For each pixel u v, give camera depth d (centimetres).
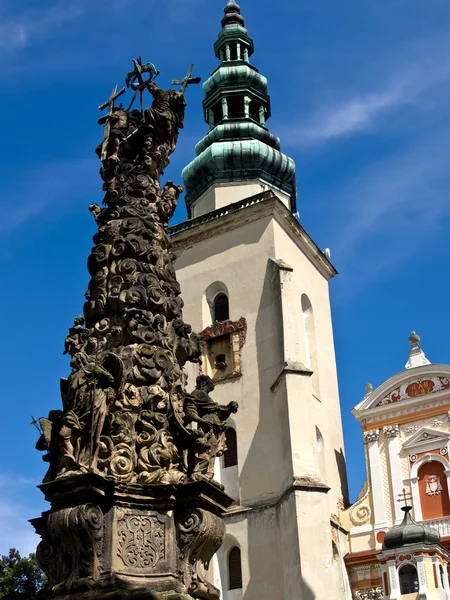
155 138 1978
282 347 3925
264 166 4844
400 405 4550
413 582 3922
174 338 1730
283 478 3641
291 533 3428
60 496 1423
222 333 4206
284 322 3969
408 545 3972
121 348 1639
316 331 4491
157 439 1547
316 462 3769
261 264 4259
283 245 4375
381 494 4378
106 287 1750
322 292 4788
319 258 4812
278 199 4353
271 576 3506
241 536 3669
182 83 2066
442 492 4281
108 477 1455
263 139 4956
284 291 4066
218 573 3644
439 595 3862
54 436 1516
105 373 1527
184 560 1461
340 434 4469
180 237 4591
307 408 3725
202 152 4953
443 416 4434
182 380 1695
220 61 5344
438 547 3988
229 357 4172
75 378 1543
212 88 5188
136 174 1931
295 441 3616
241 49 5328
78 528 1393
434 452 4375
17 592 4606
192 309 4394
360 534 4291
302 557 3312
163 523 1471
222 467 3934
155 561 1440
